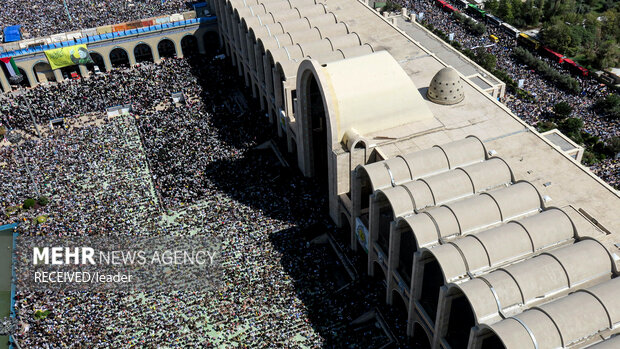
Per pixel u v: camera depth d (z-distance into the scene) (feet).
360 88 282.36
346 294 257.14
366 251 264.72
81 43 441.68
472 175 237.86
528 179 254.88
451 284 193.77
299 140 320.70
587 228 226.79
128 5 548.72
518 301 189.57
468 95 315.58
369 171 242.99
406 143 279.69
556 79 410.93
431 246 210.38
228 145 357.41
